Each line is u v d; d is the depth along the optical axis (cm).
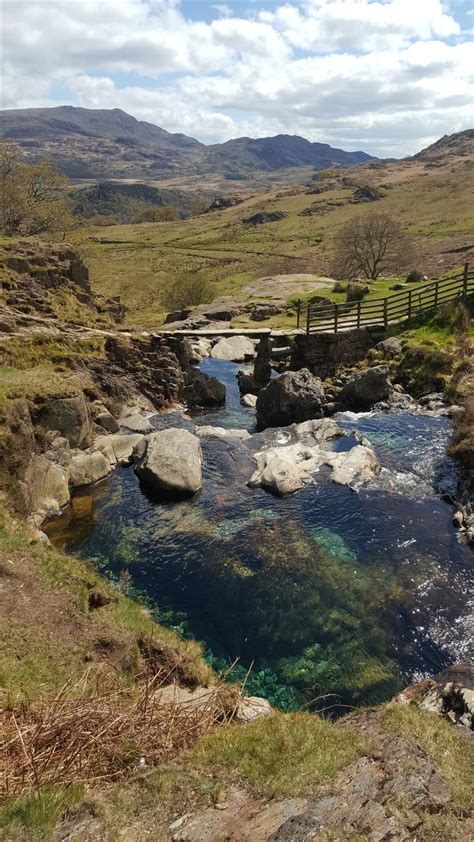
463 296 3784
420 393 3238
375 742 770
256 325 5350
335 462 2303
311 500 2047
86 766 707
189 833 585
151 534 1858
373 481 2173
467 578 1583
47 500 1945
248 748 750
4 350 2872
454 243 10369
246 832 585
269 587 1571
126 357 3447
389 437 2638
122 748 741
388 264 8500
